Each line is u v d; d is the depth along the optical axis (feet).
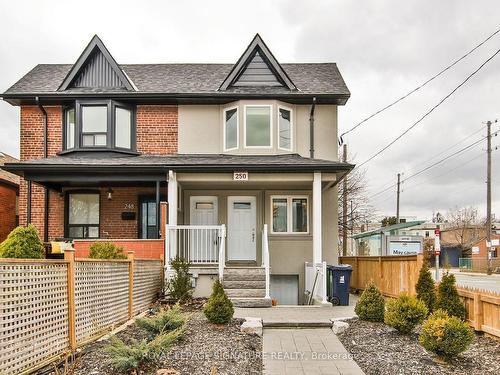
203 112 51.65
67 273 22.22
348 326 28.50
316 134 51.60
